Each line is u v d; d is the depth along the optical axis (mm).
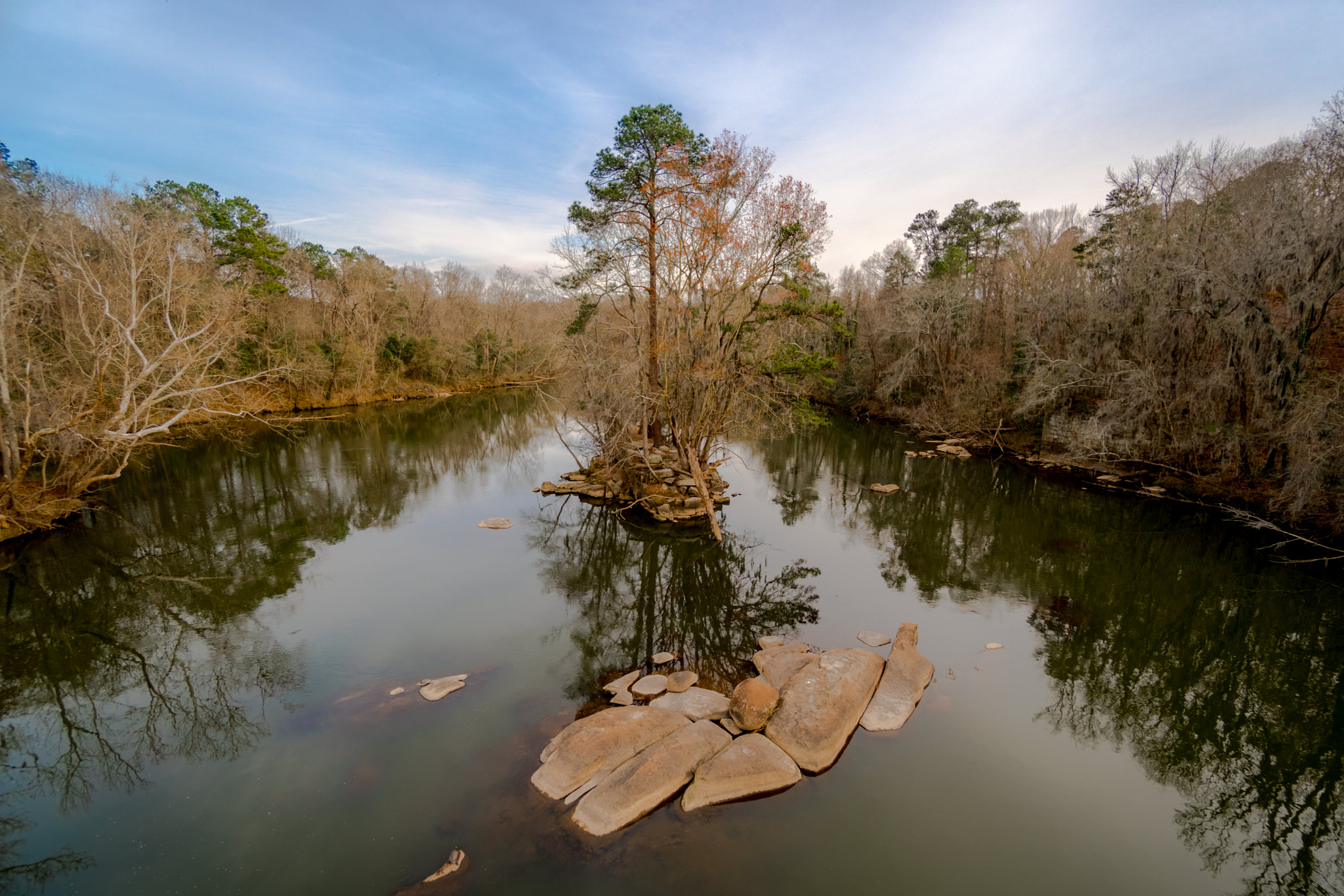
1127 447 25109
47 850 7039
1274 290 21094
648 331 22516
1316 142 20250
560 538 19766
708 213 17719
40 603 14516
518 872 6523
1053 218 56719
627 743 8297
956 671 11469
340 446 34406
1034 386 28594
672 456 23469
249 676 11172
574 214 22438
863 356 44281
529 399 56188
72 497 19141
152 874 6648
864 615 14172
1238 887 6898
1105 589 15938
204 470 28109
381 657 11867
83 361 21266
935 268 47406
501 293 71625
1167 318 23062
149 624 13438
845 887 6477
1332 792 8750
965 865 6902
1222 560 17578
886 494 26062
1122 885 6793
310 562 17281
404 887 6355
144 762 8711
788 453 35531
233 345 28484
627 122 20375
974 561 18016
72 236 18812
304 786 8039
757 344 21281
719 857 6777
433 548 18672
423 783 8008
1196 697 11281
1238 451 20922
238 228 36719
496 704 10047
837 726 8836
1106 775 8781
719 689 10625
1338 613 14234
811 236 19031
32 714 10141
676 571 17391
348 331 48438
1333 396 16938
